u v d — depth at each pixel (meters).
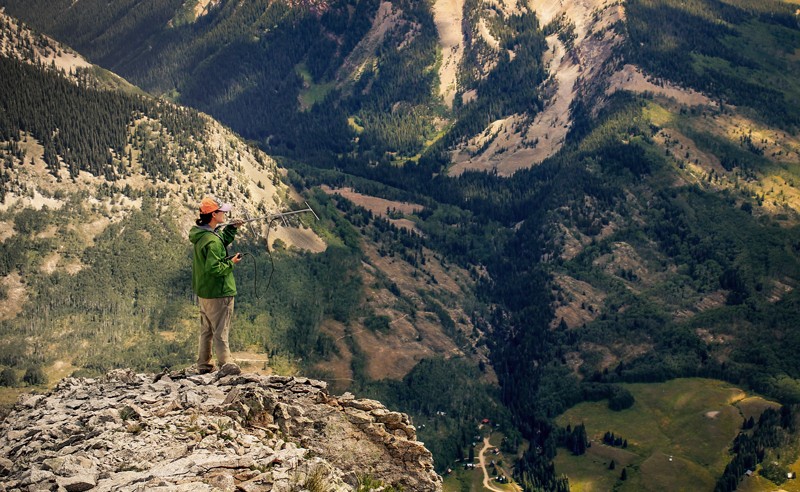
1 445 23.50
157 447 21.91
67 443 22.55
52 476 19.41
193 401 25.34
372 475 25.33
